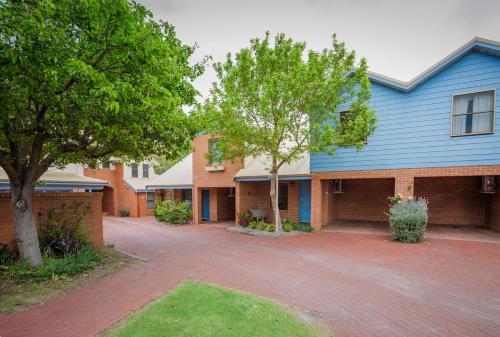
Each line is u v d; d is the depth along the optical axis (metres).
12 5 3.76
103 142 6.87
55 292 5.34
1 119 5.14
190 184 17.86
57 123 5.89
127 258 8.10
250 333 3.57
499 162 8.53
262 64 10.47
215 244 10.09
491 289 5.06
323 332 3.63
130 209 24.11
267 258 7.68
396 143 10.24
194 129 8.12
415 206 9.12
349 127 9.86
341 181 14.73
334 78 9.44
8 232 7.30
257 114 10.76
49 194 8.31
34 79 4.45
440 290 5.06
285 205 15.30
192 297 4.79
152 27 5.43
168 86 6.11
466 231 10.61
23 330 3.84
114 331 3.71
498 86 8.54
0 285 5.55
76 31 4.88
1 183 8.81
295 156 10.82
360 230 11.60
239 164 15.40
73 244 7.80
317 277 5.92
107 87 4.14
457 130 9.27
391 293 4.96
